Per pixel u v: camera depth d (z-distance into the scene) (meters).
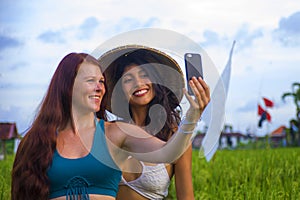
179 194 4.48
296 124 23.81
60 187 3.70
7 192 6.22
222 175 8.70
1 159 11.31
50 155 3.72
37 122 3.84
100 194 3.72
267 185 7.55
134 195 4.39
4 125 11.78
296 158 9.90
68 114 3.85
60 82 3.85
